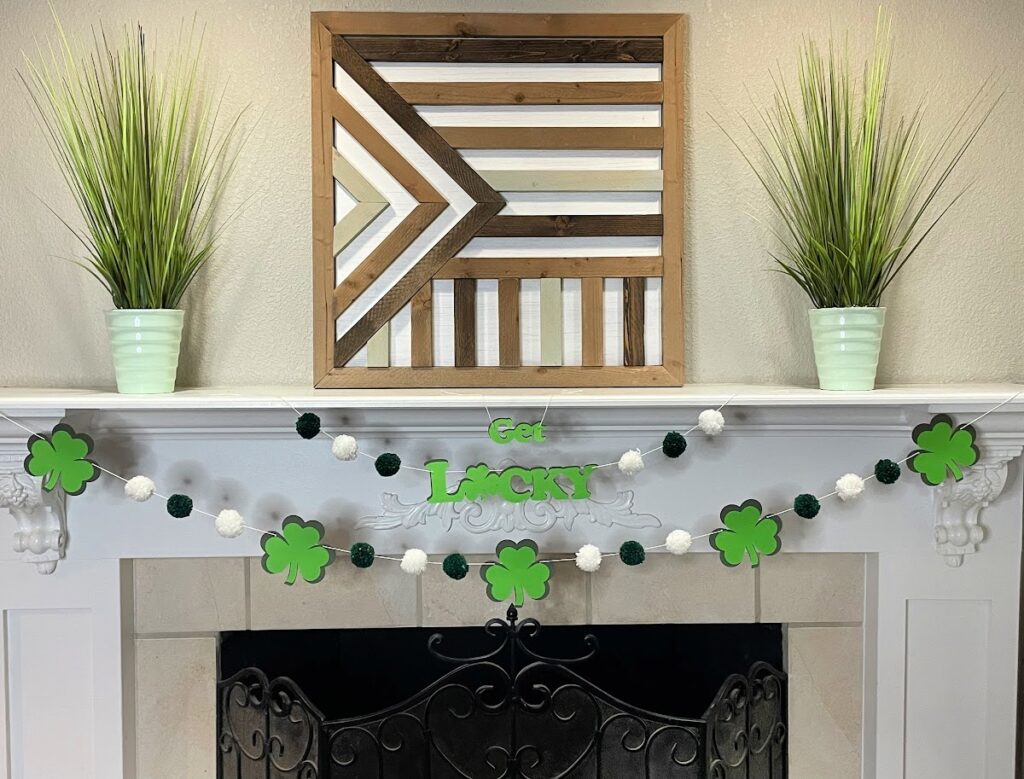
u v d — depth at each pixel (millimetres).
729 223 1618
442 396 1370
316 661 1661
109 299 1589
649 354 1567
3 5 1546
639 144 1535
